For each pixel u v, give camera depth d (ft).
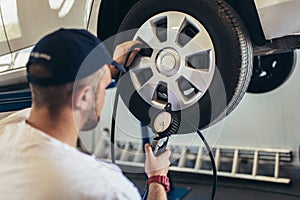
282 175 15.16
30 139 4.05
